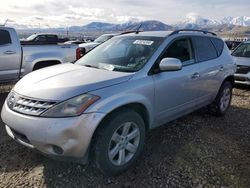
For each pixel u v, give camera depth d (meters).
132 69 3.60
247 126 5.07
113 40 4.58
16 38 6.57
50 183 3.12
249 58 8.73
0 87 7.52
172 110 4.07
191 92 4.38
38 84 3.20
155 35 4.25
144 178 3.28
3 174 3.26
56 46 7.38
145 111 3.58
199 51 4.68
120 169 3.26
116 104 3.05
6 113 3.21
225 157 3.83
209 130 4.75
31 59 6.87
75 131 2.81
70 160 2.95
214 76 4.95
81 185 3.11
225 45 5.66
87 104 2.89
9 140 4.12
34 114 2.91
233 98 7.30
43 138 2.83
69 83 3.10
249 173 3.45
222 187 3.16
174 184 3.19
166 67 3.58
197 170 3.48
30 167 3.42
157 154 3.82
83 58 4.43
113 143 3.17
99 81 3.15
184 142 4.21
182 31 4.52
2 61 6.34
